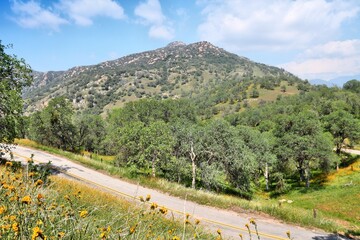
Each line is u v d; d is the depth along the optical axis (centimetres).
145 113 7031
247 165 3566
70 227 284
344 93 13050
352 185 4350
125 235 319
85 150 7031
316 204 3709
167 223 663
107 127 6644
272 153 5431
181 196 1902
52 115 4919
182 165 3497
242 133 4953
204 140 3700
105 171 2511
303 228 1484
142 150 3194
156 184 2108
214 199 1811
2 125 1817
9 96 1788
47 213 289
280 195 4991
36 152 3147
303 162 5544
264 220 1567
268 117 12781
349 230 1494
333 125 6384
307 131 5612
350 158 5956
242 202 1812
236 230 1353
